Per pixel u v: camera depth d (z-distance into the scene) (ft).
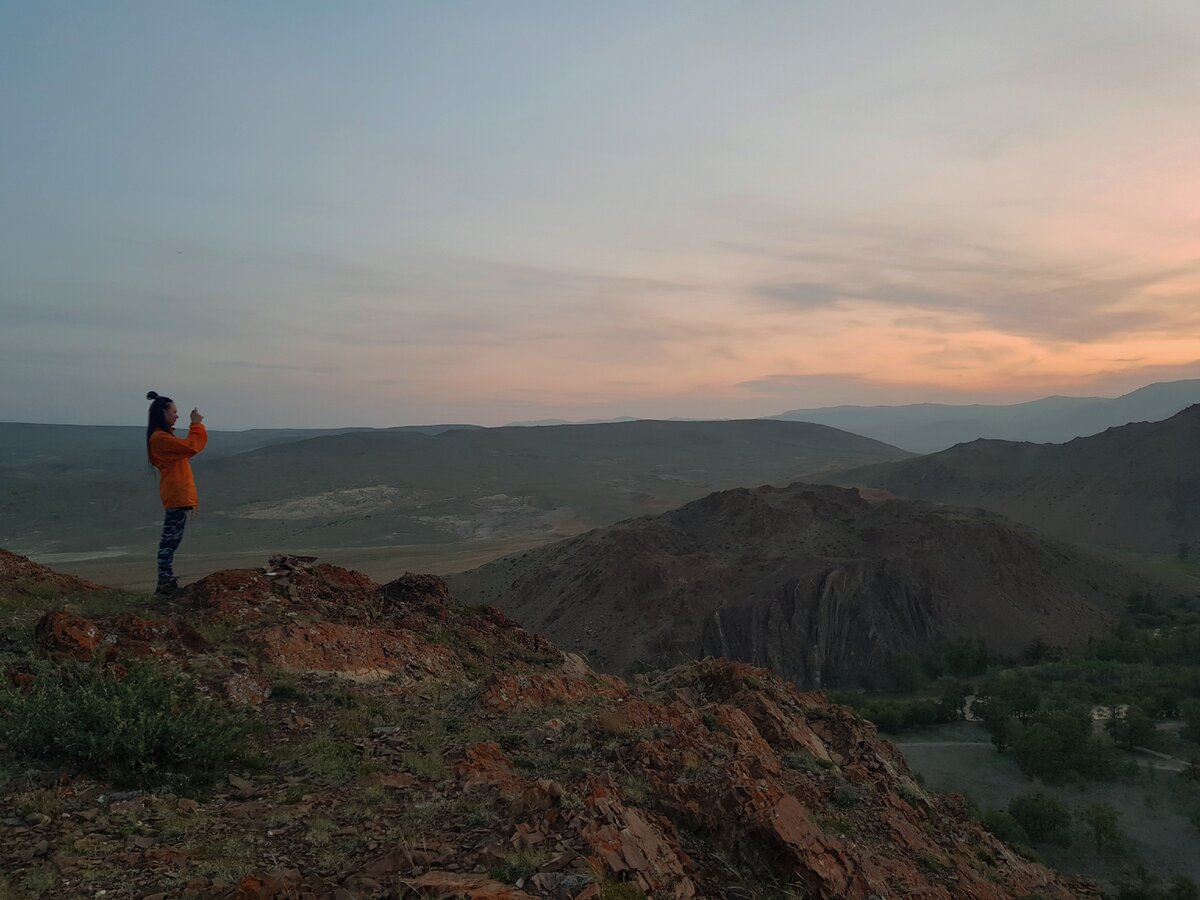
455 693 42.39
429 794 26.71
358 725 33.96
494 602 318.45
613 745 34.35
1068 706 172.96
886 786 48.57
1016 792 139.33
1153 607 279.90
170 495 46.39
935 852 39.32
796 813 29.96
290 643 40.78
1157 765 145.59
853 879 28.73
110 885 18.70
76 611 39.86
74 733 25.88
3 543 505.66
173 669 35.22
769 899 25.52
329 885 18.84
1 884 18.30
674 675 63.05
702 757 34.88
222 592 45.60
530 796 24.29
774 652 241.76
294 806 25.07
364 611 52.47
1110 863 111.24
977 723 179.22
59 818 22.25
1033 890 46.68
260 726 32.14
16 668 31.60
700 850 27.07
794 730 49.65
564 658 59.36
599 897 18.92
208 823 23.20
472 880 18.98
